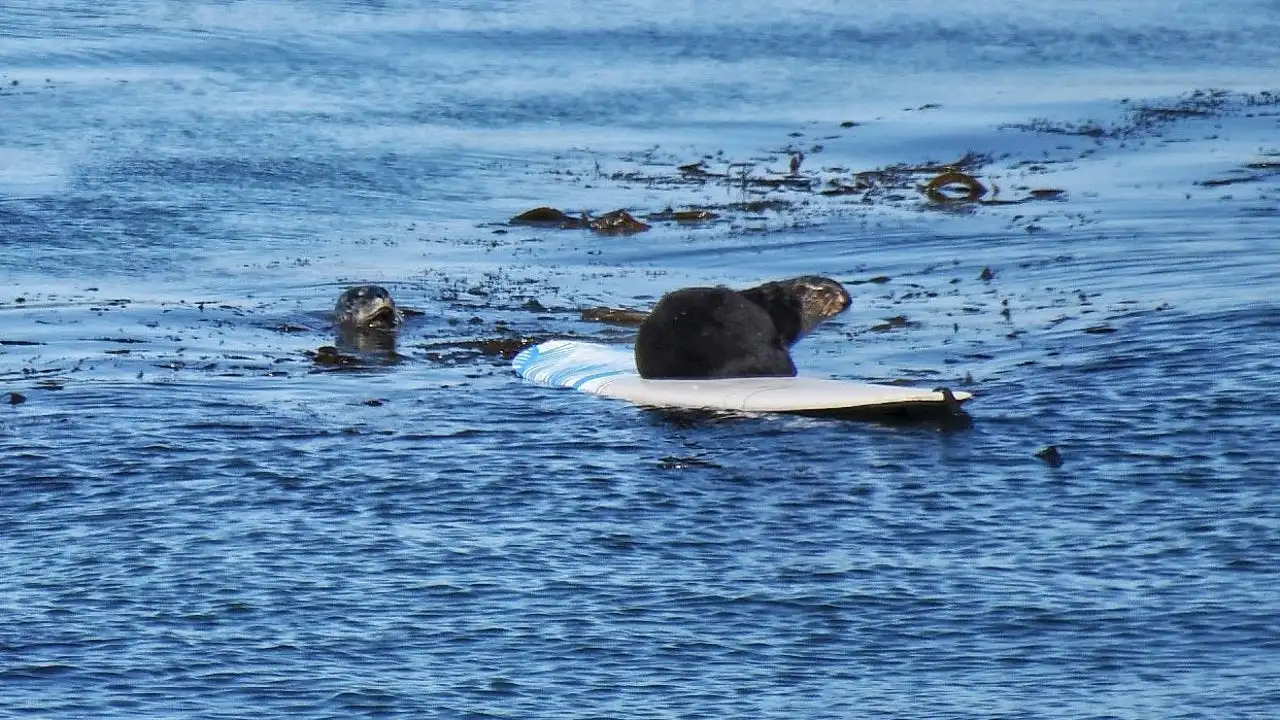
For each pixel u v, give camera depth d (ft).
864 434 193.57
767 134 463.42
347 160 418.31
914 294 271.90
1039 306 257.14
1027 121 465.06
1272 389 202.08
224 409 208.85
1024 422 195.21
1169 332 232.53
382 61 577.43
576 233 341.00
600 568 152.25
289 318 265.34
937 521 163.63
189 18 655.35
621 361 229.45
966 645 134.21
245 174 397.80
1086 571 149.38
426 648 134.82
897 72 568.41
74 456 187.83
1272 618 137.59
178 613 142.51
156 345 245.65
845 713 121.90
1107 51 609.83
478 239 335.88
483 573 151.23
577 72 564.71
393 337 253.44
